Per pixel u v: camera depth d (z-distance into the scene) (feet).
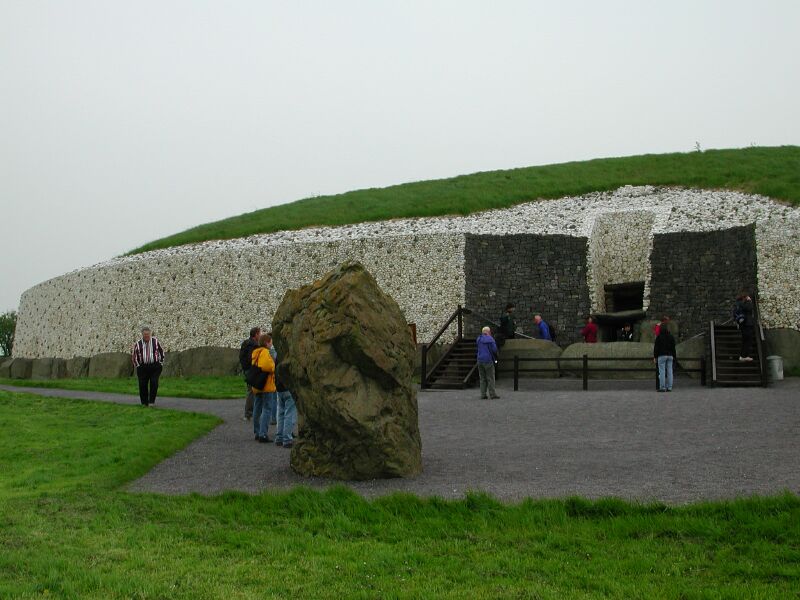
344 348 34.37
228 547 25.61
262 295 101.35
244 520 28.63
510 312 82.58
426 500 29.32
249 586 21.95
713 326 71.61
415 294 94.79
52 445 45.21
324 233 106.52
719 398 55.62
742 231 86.58
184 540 26.53
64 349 121.19
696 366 73.36
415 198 118.11
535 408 54.85
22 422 52.85
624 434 43.60
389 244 96.89
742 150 127.13
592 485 31.78
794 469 33.22
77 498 32.42
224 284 103.71
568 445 40.98
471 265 93.91
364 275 35.50
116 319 110.93
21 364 126.93
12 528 27.94
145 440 44.60
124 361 107.45
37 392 75.61
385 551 24.66
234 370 100.01
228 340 102.12
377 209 114.11
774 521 25.04
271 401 45.70
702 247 89.86
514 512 27.55
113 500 31.96
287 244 101.45
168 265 108.06
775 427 43.52
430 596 20.81
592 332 84.48
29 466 40.06
